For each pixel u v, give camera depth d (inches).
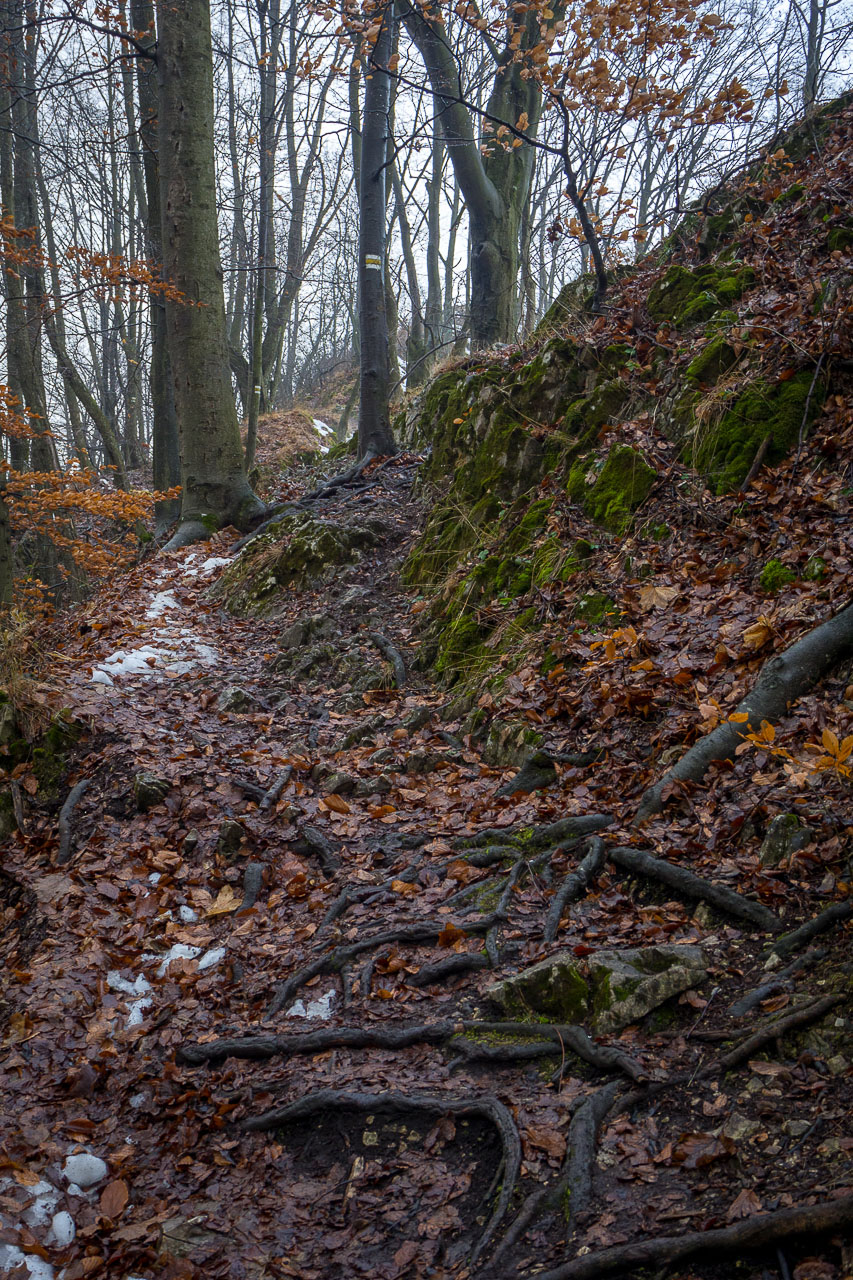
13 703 236.2
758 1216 84.4
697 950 128.6
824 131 355.6
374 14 321.4
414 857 184.1
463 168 518.0
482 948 148.6
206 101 442.6
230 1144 127.3
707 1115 103.6
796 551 202.4
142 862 198.8
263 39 686.5
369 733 247.3
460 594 287.6
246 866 195.3
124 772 224.8
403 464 447.5
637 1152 102.0
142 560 532.1
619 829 164.9
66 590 639.8
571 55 305.3
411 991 145.1
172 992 163.3
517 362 365.1
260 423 938.7
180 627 344.2
